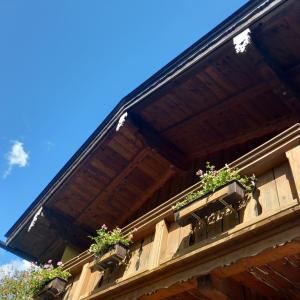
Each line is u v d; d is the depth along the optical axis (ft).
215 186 13.41
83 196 29.55
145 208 28.07
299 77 17.93
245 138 22.26
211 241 12.66
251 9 16.22
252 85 19.36
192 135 24.38
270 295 14.05
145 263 16.28
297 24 15.70
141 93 21.89
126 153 25.96
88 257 21.25
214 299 12.77
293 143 11.95
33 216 30.78
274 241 10.77
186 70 18.94
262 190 12.47
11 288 57.47
